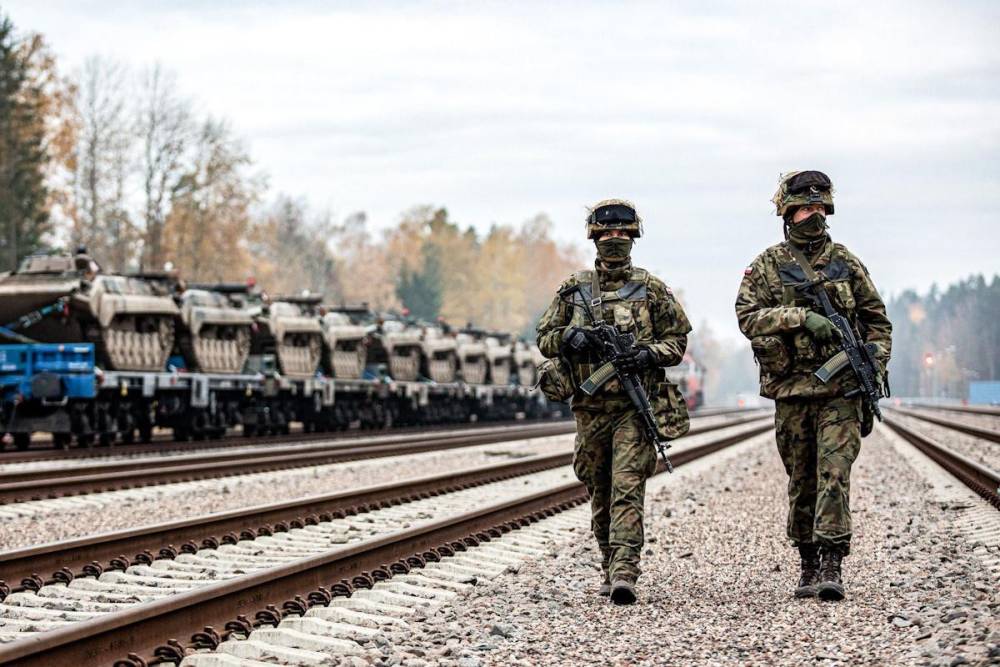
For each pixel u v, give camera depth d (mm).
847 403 14195
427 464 40625
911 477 34156
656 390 14594
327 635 12547
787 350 14391
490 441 56031
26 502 25750
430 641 12195
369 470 37156
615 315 14445
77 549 16516
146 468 34969
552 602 14227
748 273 14812
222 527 20141
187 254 113250
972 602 13422
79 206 107750
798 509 14773
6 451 44562
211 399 54406
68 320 45938
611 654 11602
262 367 62438
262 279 146125
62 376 45281
